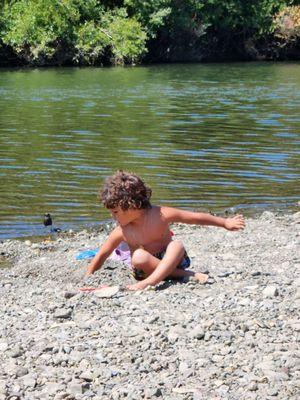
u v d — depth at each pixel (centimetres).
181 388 574
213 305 748
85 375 593
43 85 3738
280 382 581
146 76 4347
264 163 1762
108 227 1229
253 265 960
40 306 765
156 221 845
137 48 5419
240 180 1586
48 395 567
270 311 729
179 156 1844
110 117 2555
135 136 2150
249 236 1151
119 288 813
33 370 607
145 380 588
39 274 975
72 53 5334
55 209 1340
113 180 847
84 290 823
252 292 792
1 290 875
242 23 6128
